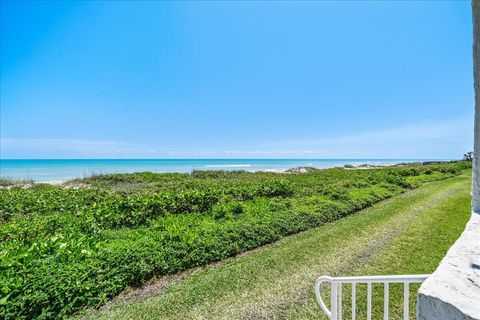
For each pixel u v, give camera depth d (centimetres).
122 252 404
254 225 583
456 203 923
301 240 584
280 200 838
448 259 125
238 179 1900
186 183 1493
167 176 2131
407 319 140
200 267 454
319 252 510
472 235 151
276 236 591
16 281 308
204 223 585
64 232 511
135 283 391
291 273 429
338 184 1185
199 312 332
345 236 598
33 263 346
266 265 459
